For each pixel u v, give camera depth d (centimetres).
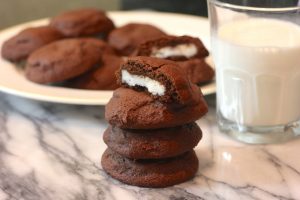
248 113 46
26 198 40
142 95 40
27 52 61
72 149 46
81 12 67
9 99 55
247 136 46
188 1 95
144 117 39
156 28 65
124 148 40
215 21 47
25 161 44
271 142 46
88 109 53
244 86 45
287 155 45
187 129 41
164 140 40
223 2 47
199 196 40
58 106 54
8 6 96
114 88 55
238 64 45
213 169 43
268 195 40
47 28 64
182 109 40
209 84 53
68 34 65
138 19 72
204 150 46
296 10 44
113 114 40
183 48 52
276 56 44
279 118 46
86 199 40
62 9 101
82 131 49
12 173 43
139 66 40
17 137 48
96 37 67
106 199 40
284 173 42
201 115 41
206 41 65
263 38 45
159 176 41
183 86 39
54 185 42
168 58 52
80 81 55
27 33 62
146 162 41
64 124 50
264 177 42
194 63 52
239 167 43
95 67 56
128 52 63
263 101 45
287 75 45
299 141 47
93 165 44
